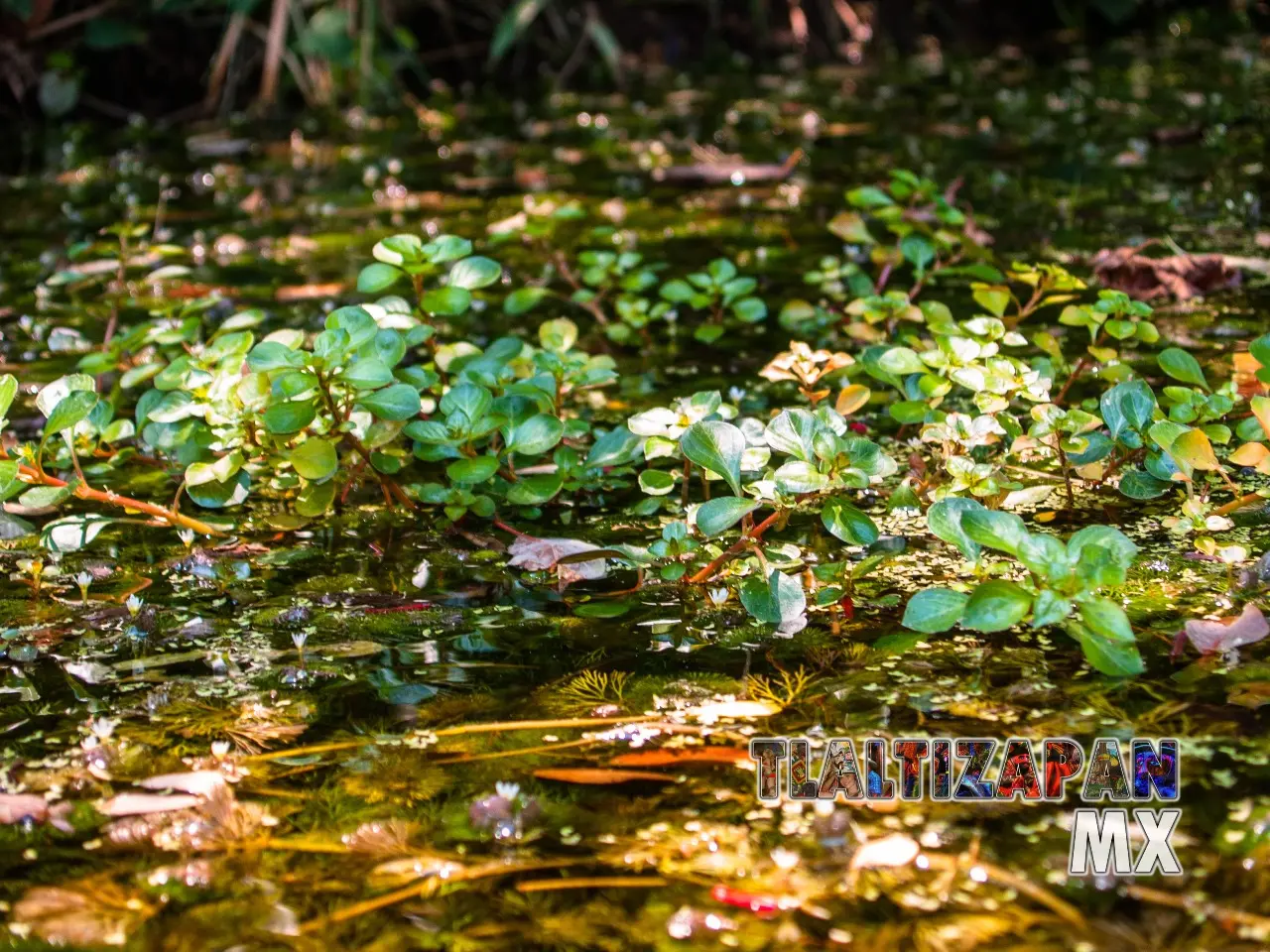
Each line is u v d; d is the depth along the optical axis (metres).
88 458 2.39
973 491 1.87
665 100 6.96
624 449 2.12
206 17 6.80
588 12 7.77
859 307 2.63
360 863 1.27
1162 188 4.35
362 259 3.81
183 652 1.70
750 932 1.16
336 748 1.47
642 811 1.34
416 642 1.72
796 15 8.42
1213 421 2.31
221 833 1.32
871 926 1.16
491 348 2.31
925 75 7.50
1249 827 1.27
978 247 3.07
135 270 3.76
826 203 4.44
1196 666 1.58
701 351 2.97
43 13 6.20
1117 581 1.43
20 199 4.80
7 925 1.19
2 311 3.36
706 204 4.49
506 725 1.50
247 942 1.16
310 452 1.89
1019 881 1.22
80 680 1.63
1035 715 1.49
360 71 6.73
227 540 2.06
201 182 5.09
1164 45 8.16
